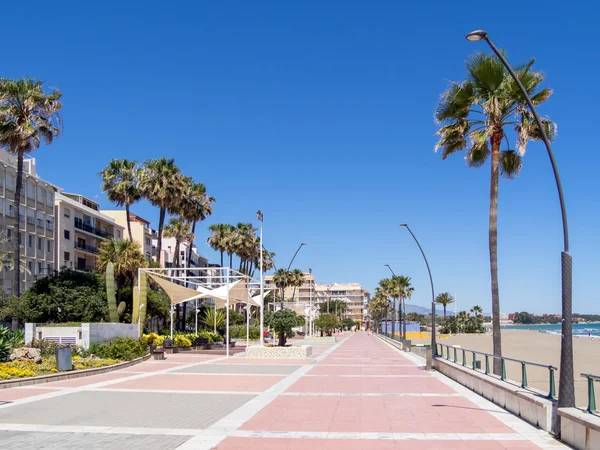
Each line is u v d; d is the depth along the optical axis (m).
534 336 108.75
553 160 10.77
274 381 20.48
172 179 47.19
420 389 17.98
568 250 10.38
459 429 10.88
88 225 61.81
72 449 9.16
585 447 8.65
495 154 21.14
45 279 40.75
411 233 32.03
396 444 9.56
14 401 14.90
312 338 64.25
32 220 49.19
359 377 22.28
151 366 27.05
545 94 20.56
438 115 22.80
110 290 35.75
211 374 23.11
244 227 73.94
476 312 132.50
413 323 125.00
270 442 9.77
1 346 22.03
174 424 11.52
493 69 20.72
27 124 34.88
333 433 10.57
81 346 27.34
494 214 21.00
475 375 16.86
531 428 10.87
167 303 54.12
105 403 14.57
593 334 142.12
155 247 87.00
